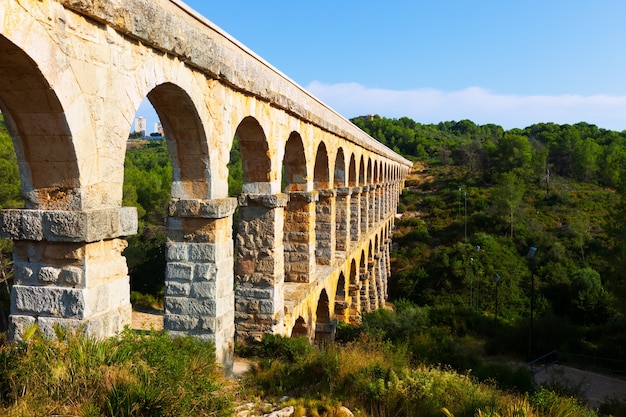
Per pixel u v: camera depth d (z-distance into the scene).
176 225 10.58
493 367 16.30
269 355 12.80
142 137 133.00
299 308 15.73
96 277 7.25
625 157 27.23
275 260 13.66
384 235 44.12
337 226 23.59
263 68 12.35
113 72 7.31
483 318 30.98
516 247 51.88
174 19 8.46
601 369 21.67
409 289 47.19
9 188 25.00
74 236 6.89
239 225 13.77
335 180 24.33
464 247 50.19
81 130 6.81
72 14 6.51
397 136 133.50
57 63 6.27
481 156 85.69
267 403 9.46
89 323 7.05
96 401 6.14
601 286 40.22
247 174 13.61
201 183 10.37
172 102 9.38
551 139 96.56
